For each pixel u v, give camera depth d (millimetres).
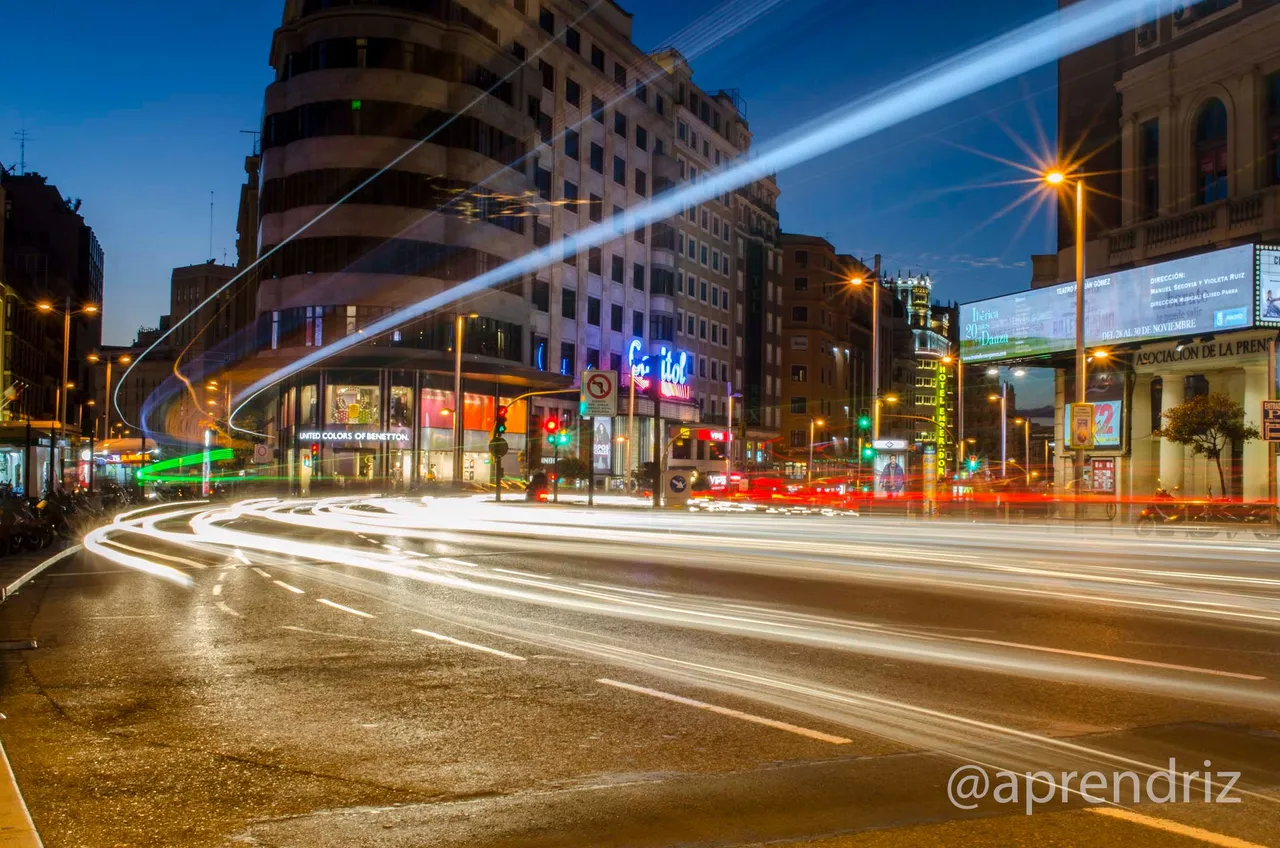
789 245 115375
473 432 67938
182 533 28094
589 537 25297
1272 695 7695
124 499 43531
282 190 62656
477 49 64375
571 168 76125
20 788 5672
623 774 5836
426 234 61938
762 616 11969
